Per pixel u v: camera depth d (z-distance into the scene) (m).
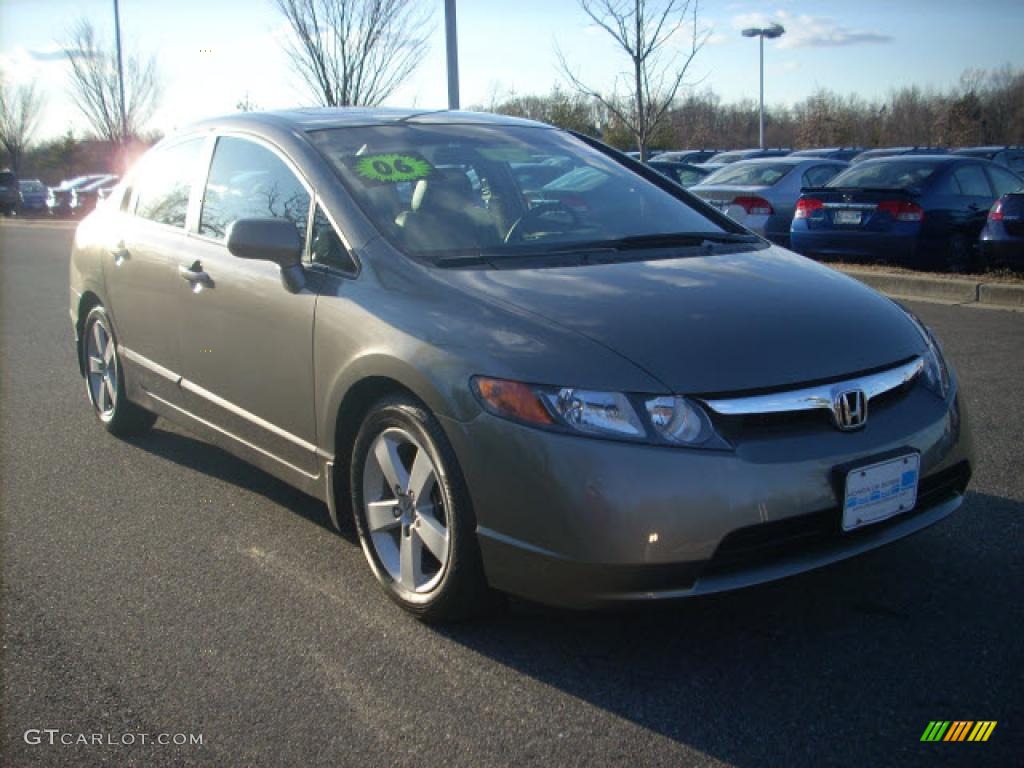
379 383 3.45
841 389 3.08
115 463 5.27
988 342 7.52
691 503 2.83
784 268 3.81
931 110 46.56
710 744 2.73
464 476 3.10
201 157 4.79
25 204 34.78
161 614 3.56
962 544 3.95
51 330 9.64
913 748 2.69
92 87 31.48
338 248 3.77
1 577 3.89
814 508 2.95
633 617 3.45
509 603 3.37
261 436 4.14
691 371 2.96
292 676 3.12
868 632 3.31
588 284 3.41
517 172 4.29
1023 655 3.15
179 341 4.63
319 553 4.07
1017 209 9.68
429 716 2.90
